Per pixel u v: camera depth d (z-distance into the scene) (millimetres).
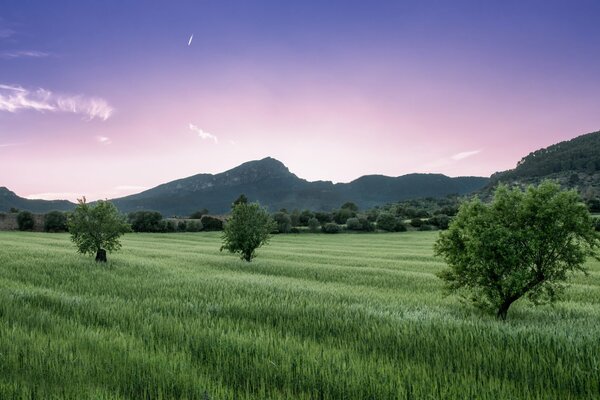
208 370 7801
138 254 45562
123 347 8914
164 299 16516
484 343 9422
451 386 6898
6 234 78938
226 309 14031
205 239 85062
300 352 8820
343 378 7188
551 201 14539
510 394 6547
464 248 16078
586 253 14672
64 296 15648
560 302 19203
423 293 22031
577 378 7270
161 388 6918
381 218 117500
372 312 13664
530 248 14234
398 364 8109
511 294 14844
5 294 15188
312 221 114750
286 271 32438
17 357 8016
